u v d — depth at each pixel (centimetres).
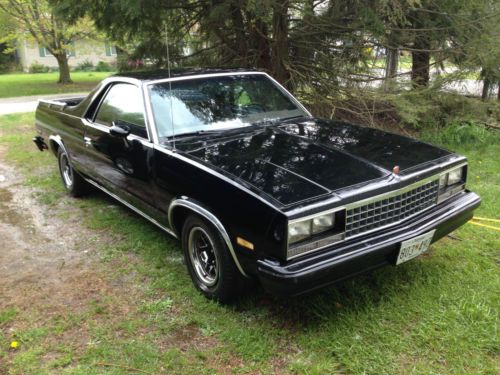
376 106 853
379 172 308
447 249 399
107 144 430
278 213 261
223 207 293
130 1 662
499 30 750
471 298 324
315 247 271
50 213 516
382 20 750
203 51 941
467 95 841
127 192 419
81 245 432
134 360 275
